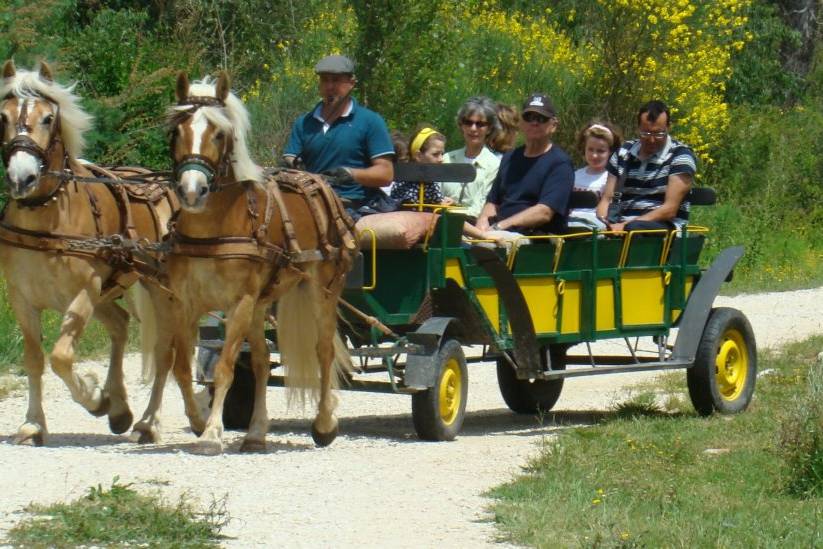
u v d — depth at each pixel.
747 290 40.25
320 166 18.31
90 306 15.86
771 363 24.81
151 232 17.14
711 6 48.03
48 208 15.50
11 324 24.97
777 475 14.21
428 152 20.41
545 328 18.36
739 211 47.62
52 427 18.30
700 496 13.29
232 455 15.61
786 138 55.88
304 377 16.72
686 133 47.31
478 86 44.38
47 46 31.22
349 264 17.00
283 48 42.97
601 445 15.96
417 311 17.47
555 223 19.25
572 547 11.47
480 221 19.42
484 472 14.77
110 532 11.38
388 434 18.22
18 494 12.92
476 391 23.70
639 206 20.52
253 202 15.51
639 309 19.58
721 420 18.47
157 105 33.31
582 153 21.73
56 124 15.55
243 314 15.45
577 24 54.72
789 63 69.62
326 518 12.45
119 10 42.16
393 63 37.81
